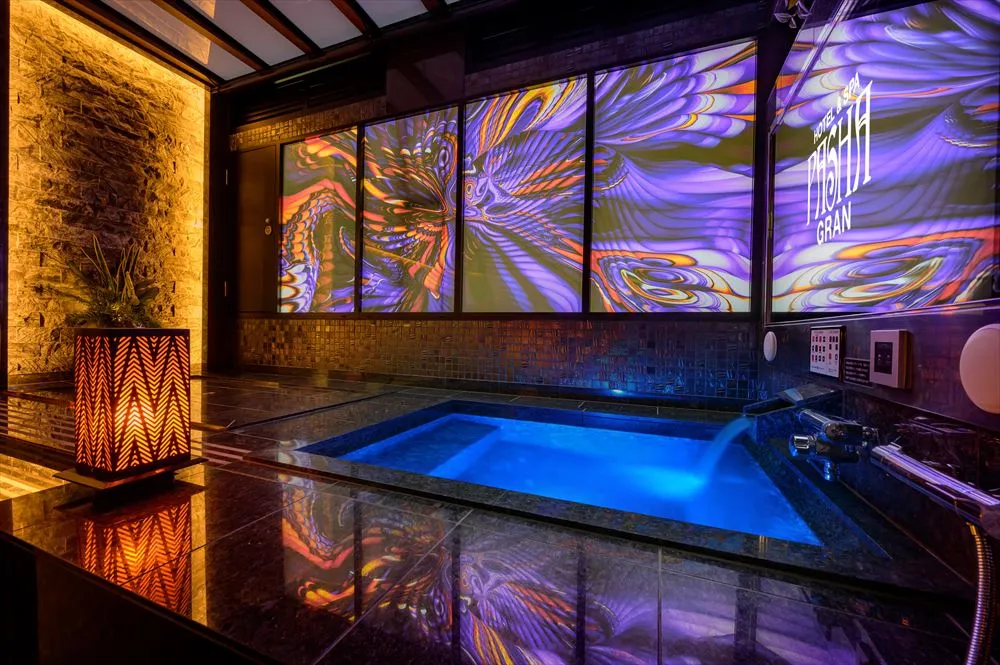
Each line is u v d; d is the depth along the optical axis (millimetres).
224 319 4648
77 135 3570
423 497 1271
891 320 972
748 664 625
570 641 670
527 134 3281
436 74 3494
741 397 2635
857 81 1245
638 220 2961
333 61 3836
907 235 969
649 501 1853
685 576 858
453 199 3557
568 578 850
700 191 2789
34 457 1619
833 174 1415
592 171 3080
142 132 4016
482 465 2312
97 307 3584
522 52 3264
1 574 967
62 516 1095
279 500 1232
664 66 2877
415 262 3732
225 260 4637
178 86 4293
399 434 2404
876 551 909
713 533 1019
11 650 939
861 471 1163
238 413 2432
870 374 1049
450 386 3523
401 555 934
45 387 3324
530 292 3316
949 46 832
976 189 744
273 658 630
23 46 3238
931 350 822
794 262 1822
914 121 958
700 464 2260
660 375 2857
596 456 2420
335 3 3178
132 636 771
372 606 752
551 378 3168
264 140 4414
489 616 729
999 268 677
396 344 3762
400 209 3779
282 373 4340
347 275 4055
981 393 667
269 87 4391
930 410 819
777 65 2525
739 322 2650
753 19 2605
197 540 986
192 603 754
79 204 3596
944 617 728
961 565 776
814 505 1257
